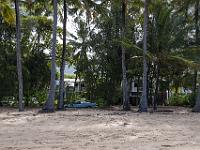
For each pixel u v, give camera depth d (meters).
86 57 47.34
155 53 40.16
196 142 16.77
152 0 38.91
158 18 40.41
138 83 48.66
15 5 34.47
